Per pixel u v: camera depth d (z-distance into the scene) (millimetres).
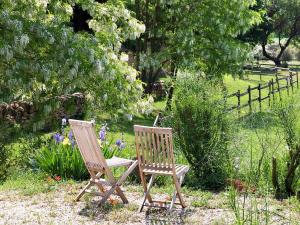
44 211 7863
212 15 24094
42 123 15969
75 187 9305
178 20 24688
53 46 15719
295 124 9062
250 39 49438
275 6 57938
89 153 7965
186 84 10164
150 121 23797
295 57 65938
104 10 18094
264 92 31484
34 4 15812
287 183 8758
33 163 10992
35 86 16125
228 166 9570
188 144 9805
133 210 7914
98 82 17047
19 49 14727
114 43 17875
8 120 14922
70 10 17172
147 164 7910
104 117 20594
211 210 7910
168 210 7691
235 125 10062
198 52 24188
